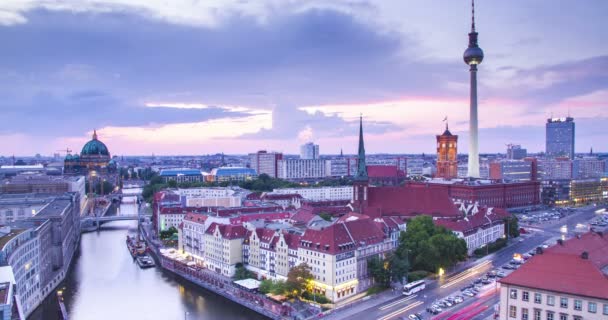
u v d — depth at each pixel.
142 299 182.88
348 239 177.00
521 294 111.19
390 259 179.50
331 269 166.38
